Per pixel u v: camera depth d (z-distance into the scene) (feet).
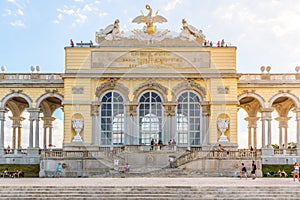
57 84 189.06
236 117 176.55
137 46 118.62
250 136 216.54
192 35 164.55
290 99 193.26
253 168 140.46
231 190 103.91
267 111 188.96
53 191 103.76
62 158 158.92
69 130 175.01
